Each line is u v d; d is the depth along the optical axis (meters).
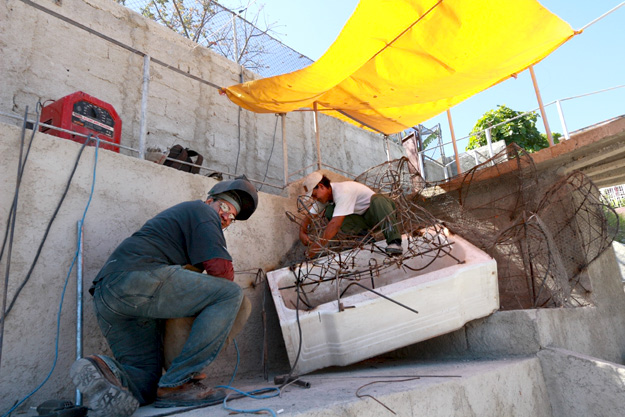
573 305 3.80
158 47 5.34
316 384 2.16
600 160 4.45
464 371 2.26
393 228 3.34
